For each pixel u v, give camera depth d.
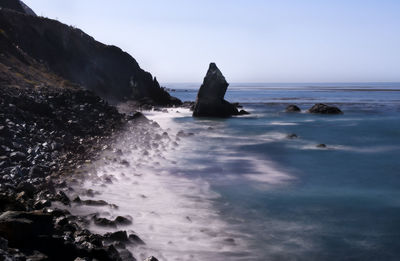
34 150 23.16
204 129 49.66
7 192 14.07
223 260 12.59
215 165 27.33
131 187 20.02
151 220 15.52
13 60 53.84
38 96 38.09
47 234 10.52
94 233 12.84
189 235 14.41
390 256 13.59
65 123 33.28
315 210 18.34
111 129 36.56
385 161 31.09
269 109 90.00
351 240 14.91
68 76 73.25
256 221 16.48
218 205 18.33
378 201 20.16
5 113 28.08
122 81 86.38
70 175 20.16
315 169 27.69
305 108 97.38
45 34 75.12
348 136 45.59
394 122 61.00
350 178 25.25
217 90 67.50
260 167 27.55
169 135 40.91
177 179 22.59
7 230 9.66
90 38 88.62
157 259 11.22
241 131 48.44
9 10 72.62
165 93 94.06
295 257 13.21
